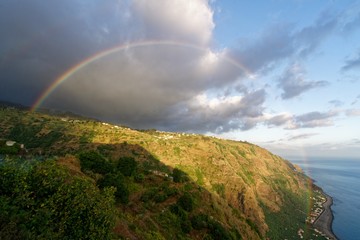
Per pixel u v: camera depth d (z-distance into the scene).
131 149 103.69
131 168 50.59
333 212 176.88
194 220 48.28
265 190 145.00
